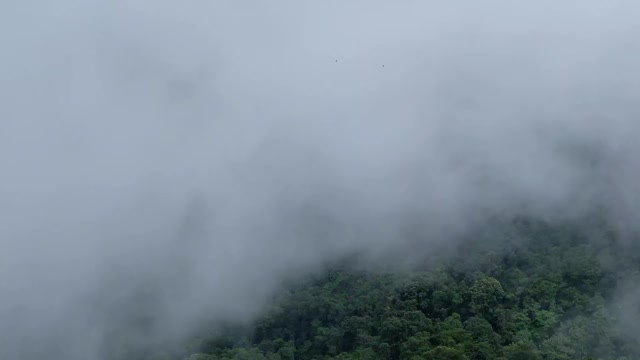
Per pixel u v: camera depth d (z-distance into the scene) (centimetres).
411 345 5841
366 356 5981
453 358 5525
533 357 5575
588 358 5509
